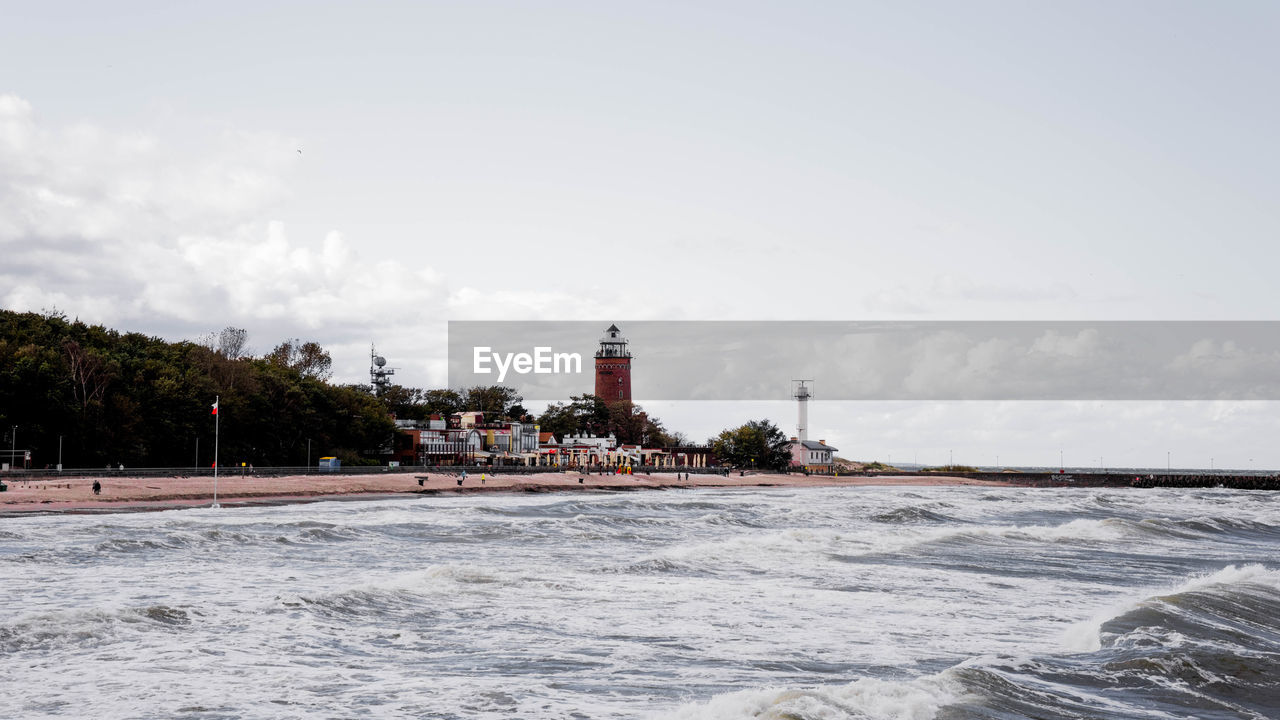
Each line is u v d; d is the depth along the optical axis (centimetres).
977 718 1530
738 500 9644
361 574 3338
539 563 3759
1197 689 1789
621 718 1616
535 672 1948
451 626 2402
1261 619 2472
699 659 2086
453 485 11350
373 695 1756
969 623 2589
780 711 1498
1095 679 1839
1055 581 3525
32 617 2217
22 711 1622
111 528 4625
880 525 6375
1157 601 2575
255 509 6900
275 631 2273
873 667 2030
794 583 3262
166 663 1952
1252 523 6588
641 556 4078
